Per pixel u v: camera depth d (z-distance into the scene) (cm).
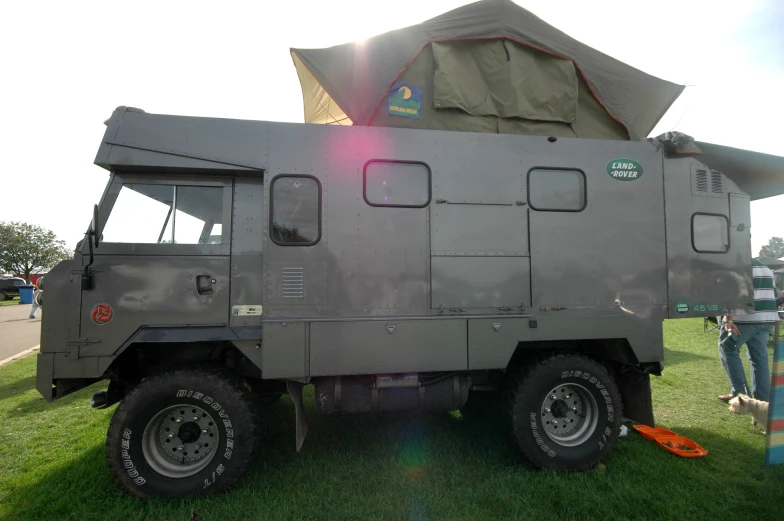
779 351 311
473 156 339
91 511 275
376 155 328
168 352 333
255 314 311
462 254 331
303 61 364
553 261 341
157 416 296
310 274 315
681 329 1055
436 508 273
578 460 328
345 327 309
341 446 366
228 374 311
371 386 326
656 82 413
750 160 383
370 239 322
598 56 405
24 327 1350
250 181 322
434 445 367
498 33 381
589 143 355
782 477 312
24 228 5284
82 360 293
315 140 323
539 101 386
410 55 370
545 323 335
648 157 363
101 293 297
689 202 367
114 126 304
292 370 303
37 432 414
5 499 295
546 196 346
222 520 264
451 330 321
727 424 419
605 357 370
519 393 328
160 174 316
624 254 351
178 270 306
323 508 276
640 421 365
